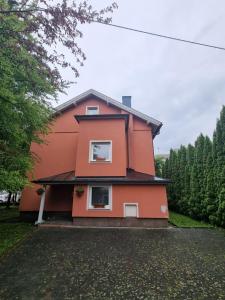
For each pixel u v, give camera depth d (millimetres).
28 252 6684
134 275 5086
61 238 8219
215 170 11180
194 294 4230
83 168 11672
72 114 14773
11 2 4934
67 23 4797
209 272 5215
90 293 4301
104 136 12211
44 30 4961
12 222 11539
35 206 12898
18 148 9570
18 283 4734
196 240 7902
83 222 10523
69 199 12867
